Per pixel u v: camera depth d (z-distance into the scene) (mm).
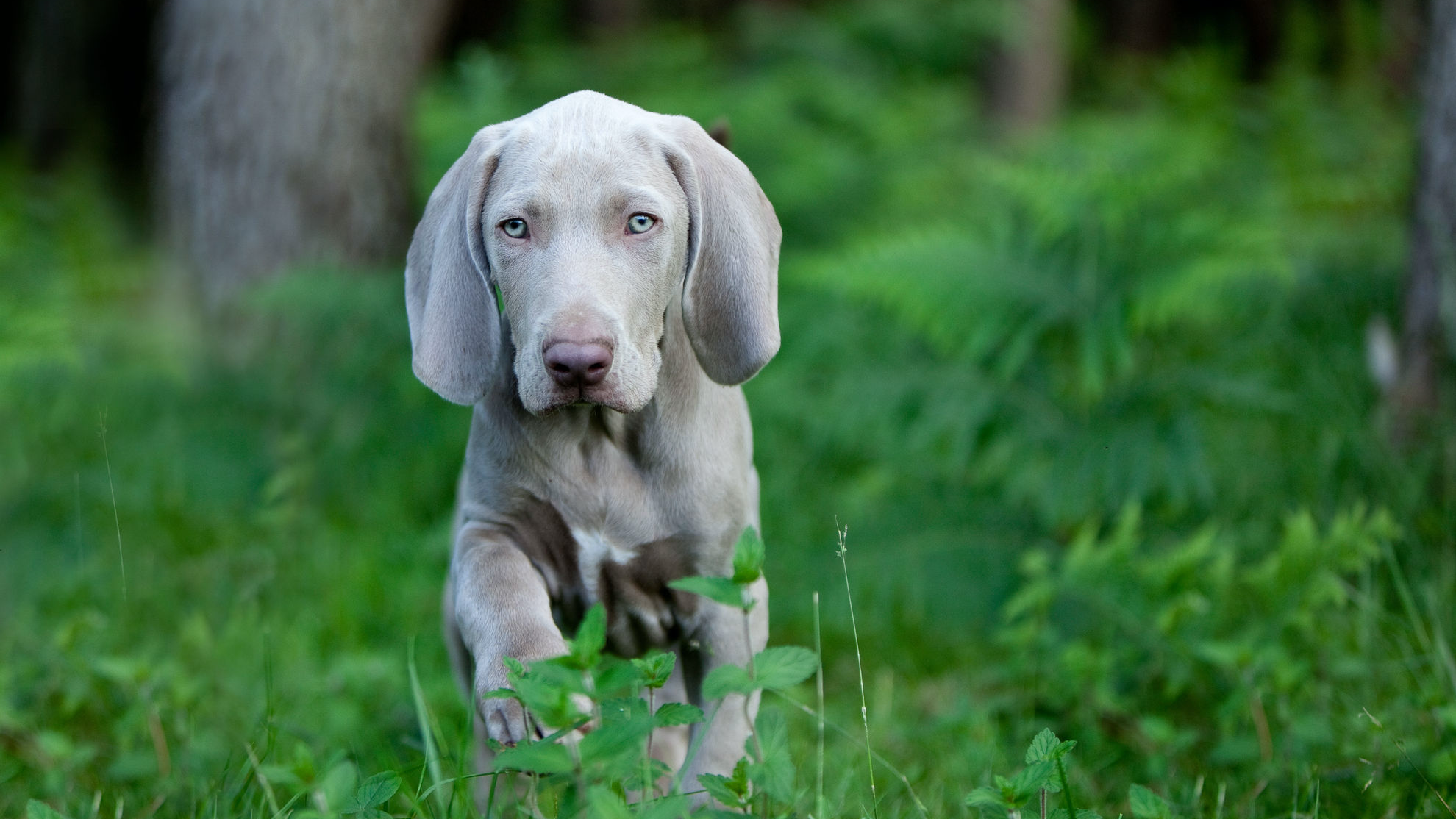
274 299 7195
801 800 3830
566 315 3193
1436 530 5457
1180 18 18266
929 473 6520
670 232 3461
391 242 8211
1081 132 8945
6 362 7531
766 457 7152
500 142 3561
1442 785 3904
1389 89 13125
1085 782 4258
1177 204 6906
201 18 7922
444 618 4176
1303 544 4758
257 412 7410
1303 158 10875
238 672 5285
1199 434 5961
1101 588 4977
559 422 3621
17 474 7000
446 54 13289
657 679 2861
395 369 7367
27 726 4719
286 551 6469
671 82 9477
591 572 3744
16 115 15766
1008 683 5195
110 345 8172
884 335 7074
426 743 3348
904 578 5980
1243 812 3969
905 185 8953
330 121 7910
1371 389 6641
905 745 4758
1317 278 8078
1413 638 4719
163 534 6711
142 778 4309
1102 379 6336
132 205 13883
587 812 2600
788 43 10562
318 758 4355
